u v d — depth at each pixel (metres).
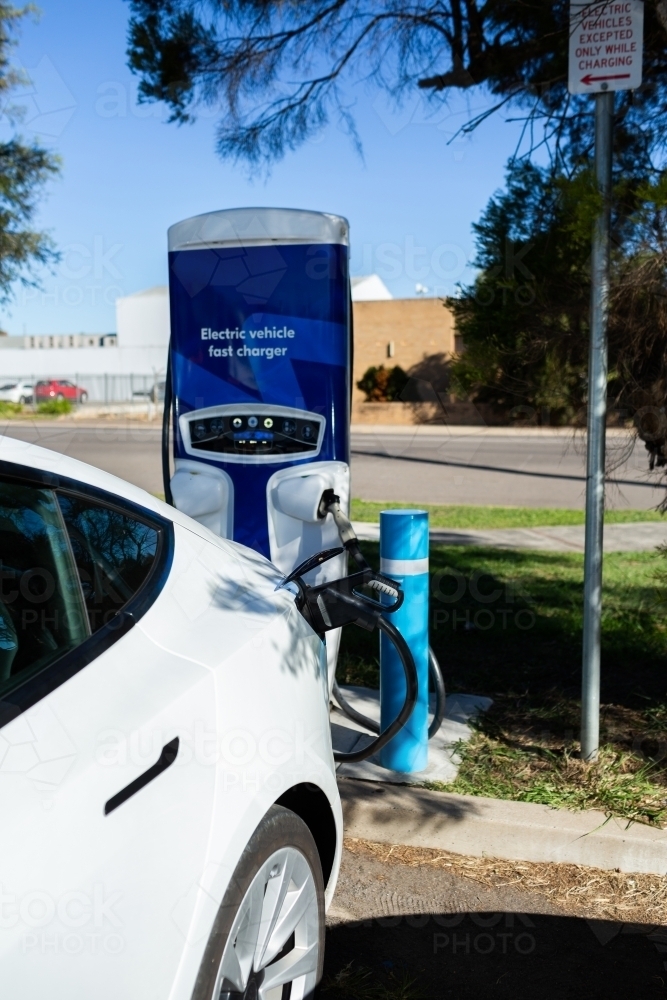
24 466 2.10
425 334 32.69
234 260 4.45
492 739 4.32
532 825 3.46
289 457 4.50
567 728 4.40
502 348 4.18
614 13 3.56
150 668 2.02
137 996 1.67
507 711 4.69
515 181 4.27
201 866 1.88
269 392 4.49
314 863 2.38
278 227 4.39
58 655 1.89
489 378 4.30
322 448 4.51
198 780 1.94
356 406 31.66
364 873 3.40
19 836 1.53
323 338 4.45
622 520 11.38
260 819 2.09
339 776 3.92
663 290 3.75
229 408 4.53
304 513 4.38
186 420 4.63
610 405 4.17
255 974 2.13
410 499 13.69
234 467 4.56
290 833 2.23
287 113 6.00
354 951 2.94
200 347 4.55
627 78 3.57
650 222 3.62
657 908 3.17
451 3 5.40
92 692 1.85
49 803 1.60
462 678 5.18
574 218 3.69
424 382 25.62
